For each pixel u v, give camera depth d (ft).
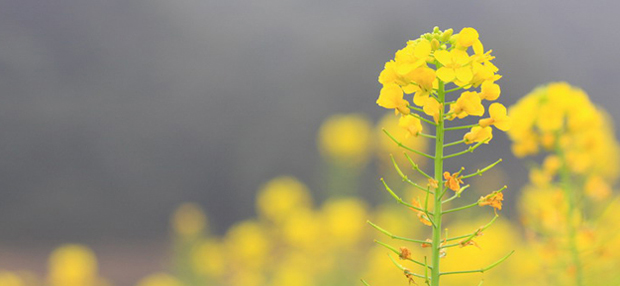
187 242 45.44
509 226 34.83
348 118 46.57
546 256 12.50
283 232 43.70
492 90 7.78
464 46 7.70
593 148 13.05
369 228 43.65
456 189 7.59
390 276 33.94
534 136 13.33
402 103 7.79
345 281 40.73
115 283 77.25
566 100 13.17
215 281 47.65
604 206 12.64
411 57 7.66
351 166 46.50
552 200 12.62
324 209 44.88
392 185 41.88
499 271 30.17
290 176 120.98
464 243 7.54
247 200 121.80
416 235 36.96
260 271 44.01
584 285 12.08
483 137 7.74
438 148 7.77
